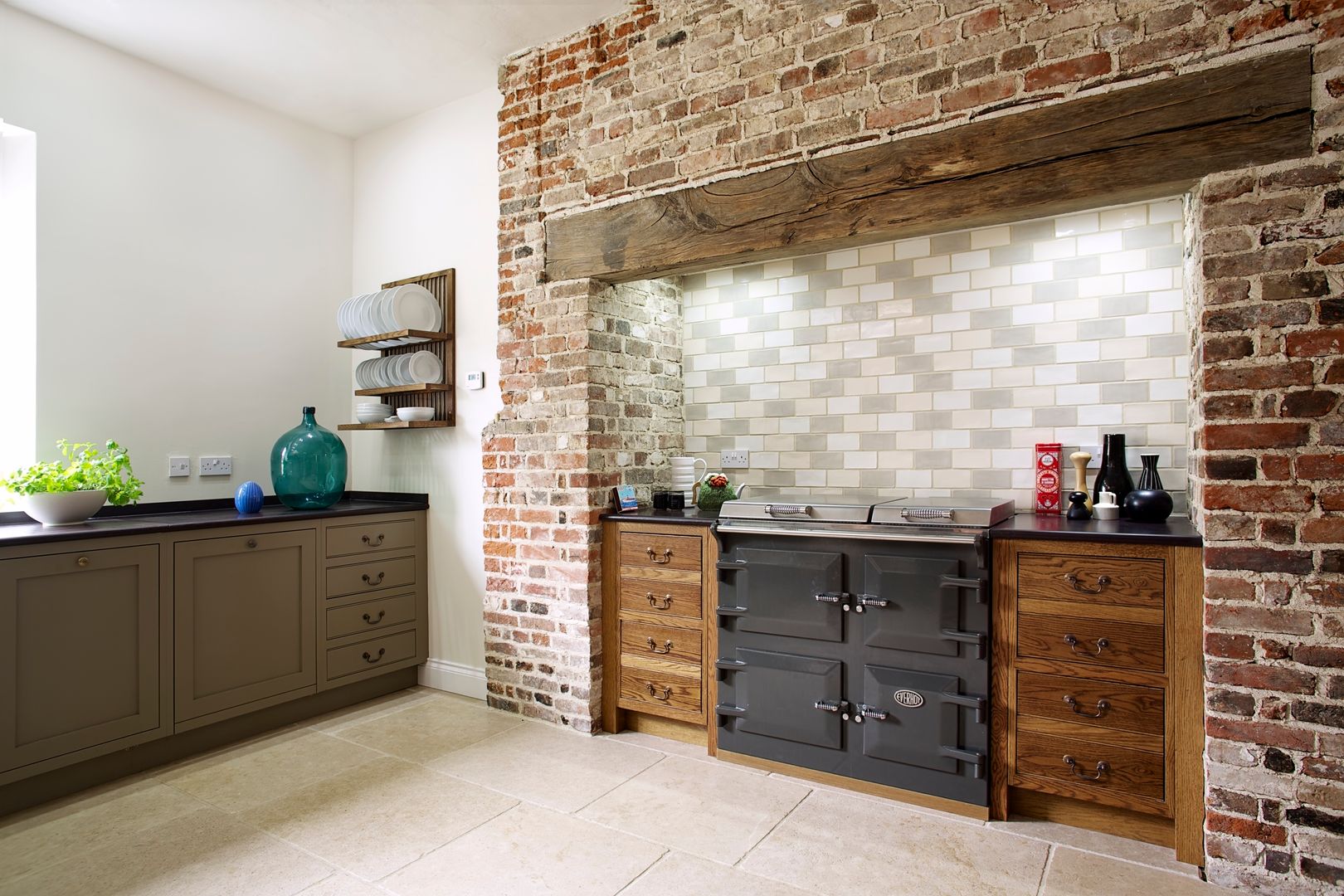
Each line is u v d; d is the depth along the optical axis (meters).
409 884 1.96
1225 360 1.92
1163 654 2.05
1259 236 1.89
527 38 3.16
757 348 3.37
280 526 3.08
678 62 2.82
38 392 2.92
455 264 3.62
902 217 2.38
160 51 3.20
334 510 3.37
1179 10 1.99
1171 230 2.53
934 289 2.94
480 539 3.51
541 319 3.20
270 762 2.77
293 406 3.82
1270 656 1.87
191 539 2.78
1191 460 2.32
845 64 2.47
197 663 2.79
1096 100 2.09
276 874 2.01
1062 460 2.70
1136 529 2.19
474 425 3.53
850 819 2.29
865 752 2.45
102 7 2.86
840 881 1.95
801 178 2.55
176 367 3.36
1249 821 1.89
